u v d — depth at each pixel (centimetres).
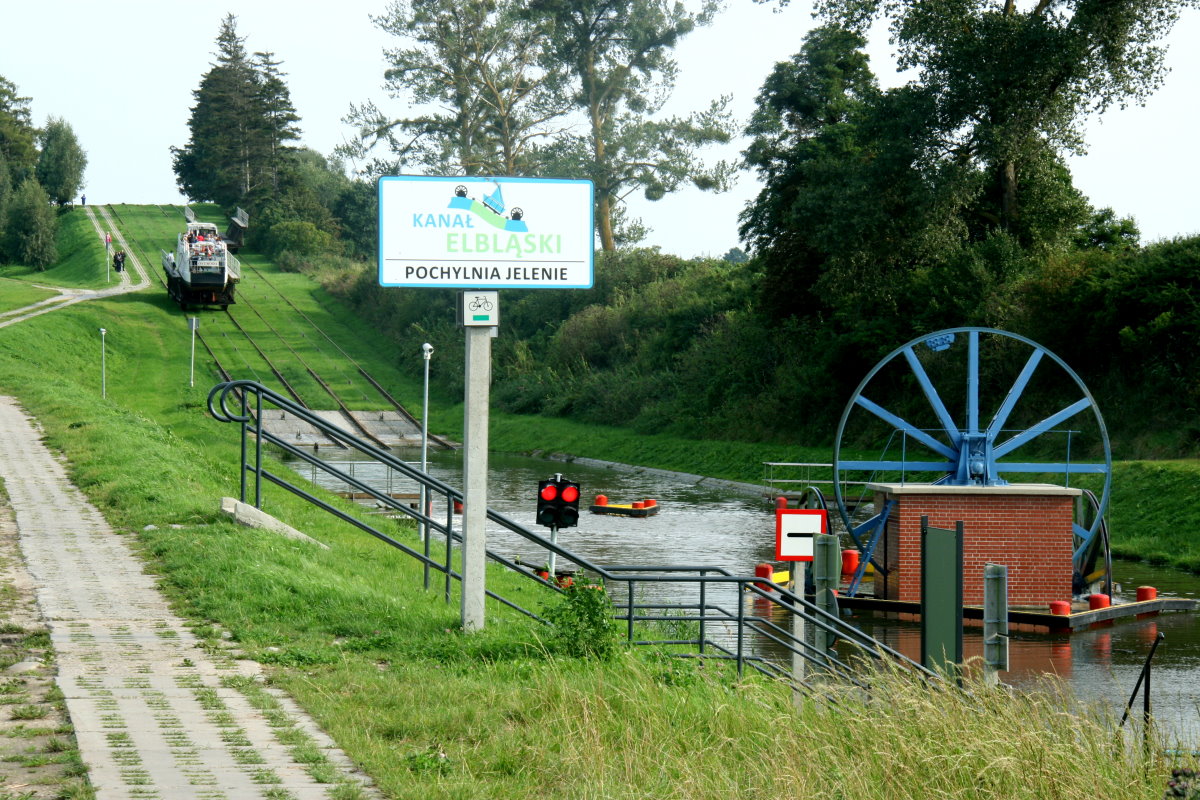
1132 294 7575
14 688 1638
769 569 4722
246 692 1661
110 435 4841
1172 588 4853
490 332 2322
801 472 8875
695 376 12075
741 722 1609
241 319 16875
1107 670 3384
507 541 5781
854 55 11488
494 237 2331
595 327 14588
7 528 2988
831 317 10638
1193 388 7181
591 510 7350
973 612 4194
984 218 9750
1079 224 9588
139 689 1659
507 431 13062
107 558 2661
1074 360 8225
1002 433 8256
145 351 13875
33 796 1169
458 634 2197
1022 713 1627
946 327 9112
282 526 3055
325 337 16600
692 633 3047
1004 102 8162
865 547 4638
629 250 16362
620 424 12594
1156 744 1502
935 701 1623
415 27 15138
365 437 12144
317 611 2281
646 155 15088
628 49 15050
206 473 4469
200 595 2309
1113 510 6262
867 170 8650
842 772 1395
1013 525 4406
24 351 11788
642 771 1383
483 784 1310
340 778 1278
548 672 1797
